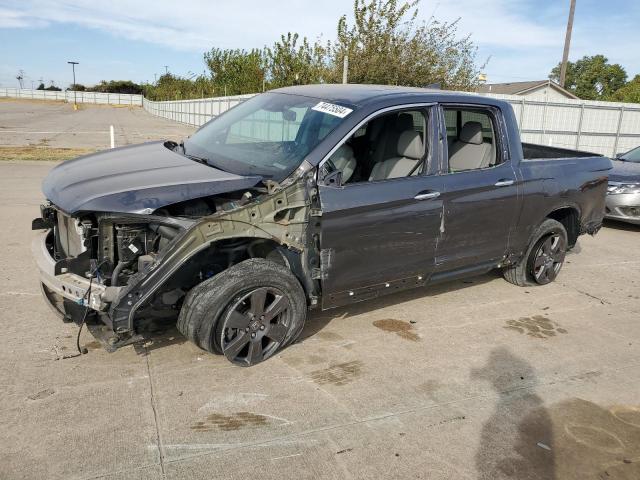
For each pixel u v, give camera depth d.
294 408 3.36
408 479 2.80
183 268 3.44
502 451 3.08
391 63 15.70
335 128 3.93
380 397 3.55
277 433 3.11
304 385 3.63
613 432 3.33
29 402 3.24
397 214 4.13
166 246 3.28
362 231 3.98
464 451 3.05
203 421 3.17
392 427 3.23
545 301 5.53
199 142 4.73
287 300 3.80
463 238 4.70
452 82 16.50
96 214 3.37
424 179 4.32
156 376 3.62
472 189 4.61
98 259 3.41
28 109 53.06
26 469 2.69
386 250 4.18
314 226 3.80
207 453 2.90
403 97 4.32
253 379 3.67
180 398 3.39
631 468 3.00
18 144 18.05
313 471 2.81
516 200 5.05
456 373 3.94
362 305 5.12
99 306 3.21
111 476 2.68
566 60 29.22
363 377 3.79
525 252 5.58
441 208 4.42
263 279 3.62
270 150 4.09
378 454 2.98
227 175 3.75
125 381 3.54
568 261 7.09
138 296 3.23
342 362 3.99
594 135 22.36
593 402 3.66
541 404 3.59
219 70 36.84
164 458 2.84
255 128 4.64
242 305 3.70
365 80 15.90
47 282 3.50
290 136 4.18
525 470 2.93
